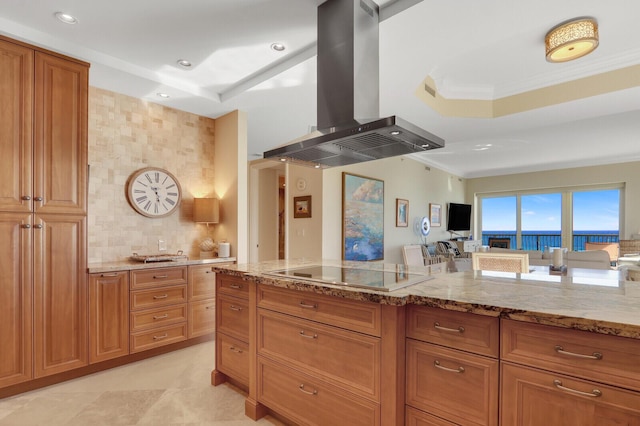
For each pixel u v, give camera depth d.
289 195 5.55
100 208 3.09
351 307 1.64
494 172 8.73
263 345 2.08
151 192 3.38
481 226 9.16
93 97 3.09
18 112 2.32
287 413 1.93
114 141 3.19
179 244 3.61
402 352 1.50
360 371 1.60
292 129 4.54
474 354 1.33
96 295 2.67
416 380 1.48
